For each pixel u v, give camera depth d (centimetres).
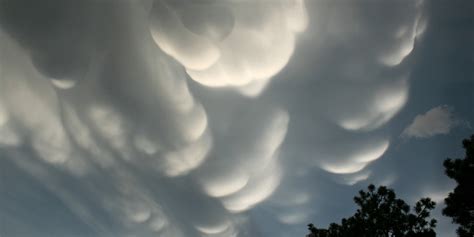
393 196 1514
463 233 1206
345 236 1495
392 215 1430
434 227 1381
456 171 1169
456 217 1241
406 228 1391
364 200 1564
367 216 1511
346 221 1559
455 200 1200
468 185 1137
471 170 1115
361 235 1455
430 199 1430
